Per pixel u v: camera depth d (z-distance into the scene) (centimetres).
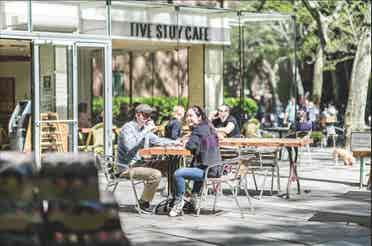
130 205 1147
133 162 1083
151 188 1073
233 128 1430
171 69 2716
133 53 2547
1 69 1761
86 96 1789
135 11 1962
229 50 3550
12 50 1717
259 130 1995
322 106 3781
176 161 1095
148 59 2697
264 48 3500
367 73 2038
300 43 3209
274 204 1168
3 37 1582
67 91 1673
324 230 935
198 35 2155
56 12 1711
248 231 927
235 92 3881
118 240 301
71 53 1686
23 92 1706
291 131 1986
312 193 1307
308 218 1028
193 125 1048
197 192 1080
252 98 3909
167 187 1197
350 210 1104
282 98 3928
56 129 1650
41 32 1639
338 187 1399
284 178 1543
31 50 1628
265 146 1235
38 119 1620
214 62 2239
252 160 1238
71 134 1673
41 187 304
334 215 1054
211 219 1020
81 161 315
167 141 1140
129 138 1079
